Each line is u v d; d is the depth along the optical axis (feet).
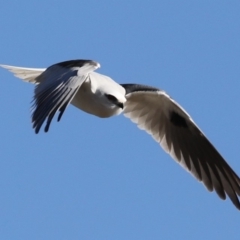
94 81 43.96
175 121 47.98
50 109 38.45
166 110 47.70
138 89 46.83
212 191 47.55
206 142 47.37
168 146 48.34
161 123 48.16
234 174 46.68
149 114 48.06
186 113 47.34
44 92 39.45
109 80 45.01
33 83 47.01
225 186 47.19
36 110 38.70
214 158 47.29
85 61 41.04
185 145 48.11
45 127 37.73
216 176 47.39
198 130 47.44
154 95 47.03
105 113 44.14
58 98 38.88
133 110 48.01
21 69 46.80
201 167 47.83
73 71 40.32
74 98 44.24
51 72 41.22
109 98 43.86
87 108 44.24
